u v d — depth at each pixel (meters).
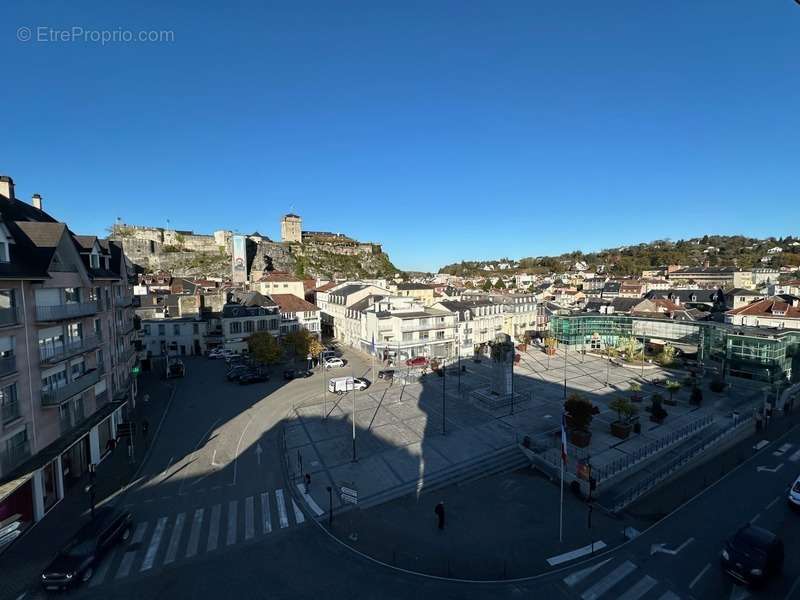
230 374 56.75
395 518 24.89
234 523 24.06
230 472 30.31
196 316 78.06
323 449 34.25
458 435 37.28
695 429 39.09
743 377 56.00
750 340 54.91
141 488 28.02
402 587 19.11
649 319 73.19
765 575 18.94
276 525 23.89
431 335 72.50
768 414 43.78
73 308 28.62
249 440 36.06
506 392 46.53
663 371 61.94
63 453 26.41
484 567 20.61
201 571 20.00
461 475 30.48
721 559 20.45
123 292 43.62
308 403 46.41
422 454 33.34
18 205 33.25
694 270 162.00
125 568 20.11
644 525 24.80
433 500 27.16
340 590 18.86
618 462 32.12
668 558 21.44
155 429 38.59
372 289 92.25
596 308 90.62
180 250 161.12
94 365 33.12
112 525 21.78
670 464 32.50
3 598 18.22
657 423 41.19
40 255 26.20
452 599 18.41
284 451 33.84
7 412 22.64
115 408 34.12
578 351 77.38
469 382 55.84
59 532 23.12
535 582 19.55
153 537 22.64
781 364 53.28
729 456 35.62
